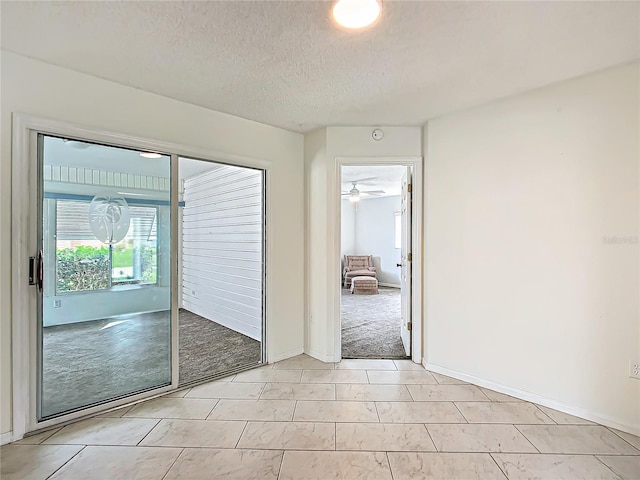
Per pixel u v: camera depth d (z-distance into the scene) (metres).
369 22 1.65
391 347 3.74
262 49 1.91
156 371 2.66
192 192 5.52
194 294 5.53
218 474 1.73
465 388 2.71
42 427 2.13
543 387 2.44
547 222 2.41
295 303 3.48
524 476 1.72
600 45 1.86
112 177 2.46
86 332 2.39
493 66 2.09
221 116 2.87
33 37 1.80
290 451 1.92
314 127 3.27
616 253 2.15
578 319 2.29
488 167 2.68
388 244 8.91
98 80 2.26
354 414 2.31
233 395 2.61
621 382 2.14
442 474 1.73
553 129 2.37
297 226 3.48
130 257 2.57
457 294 2.88
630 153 2.10
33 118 2.03
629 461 1.83
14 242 2.00
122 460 1.83
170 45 1.88
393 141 3.20
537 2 1.50
